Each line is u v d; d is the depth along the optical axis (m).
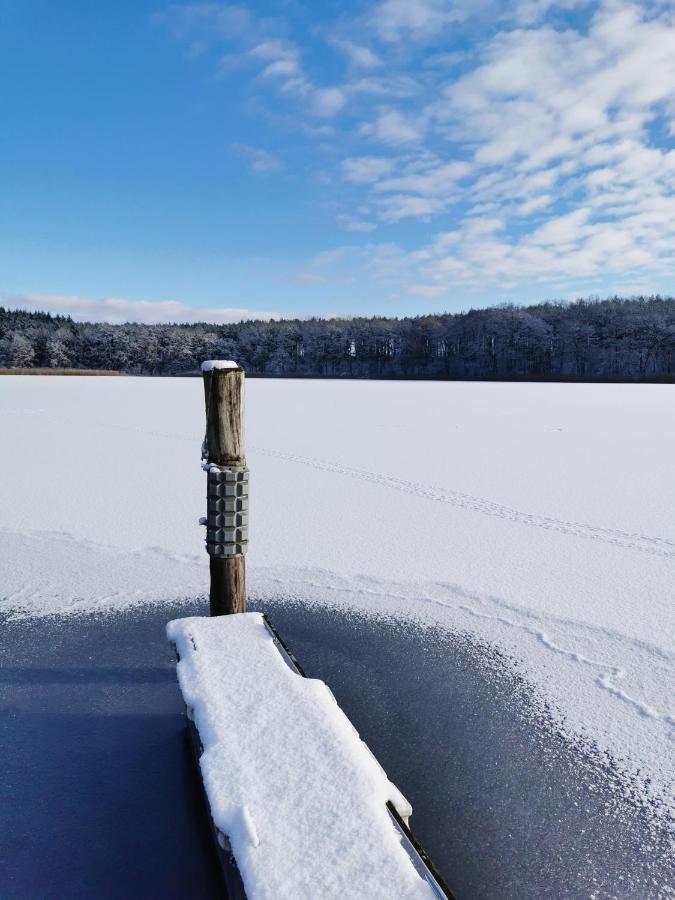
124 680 3.37
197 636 2.88
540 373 79.31
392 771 2.67
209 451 3.25
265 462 10.75
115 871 2.09
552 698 3.25
